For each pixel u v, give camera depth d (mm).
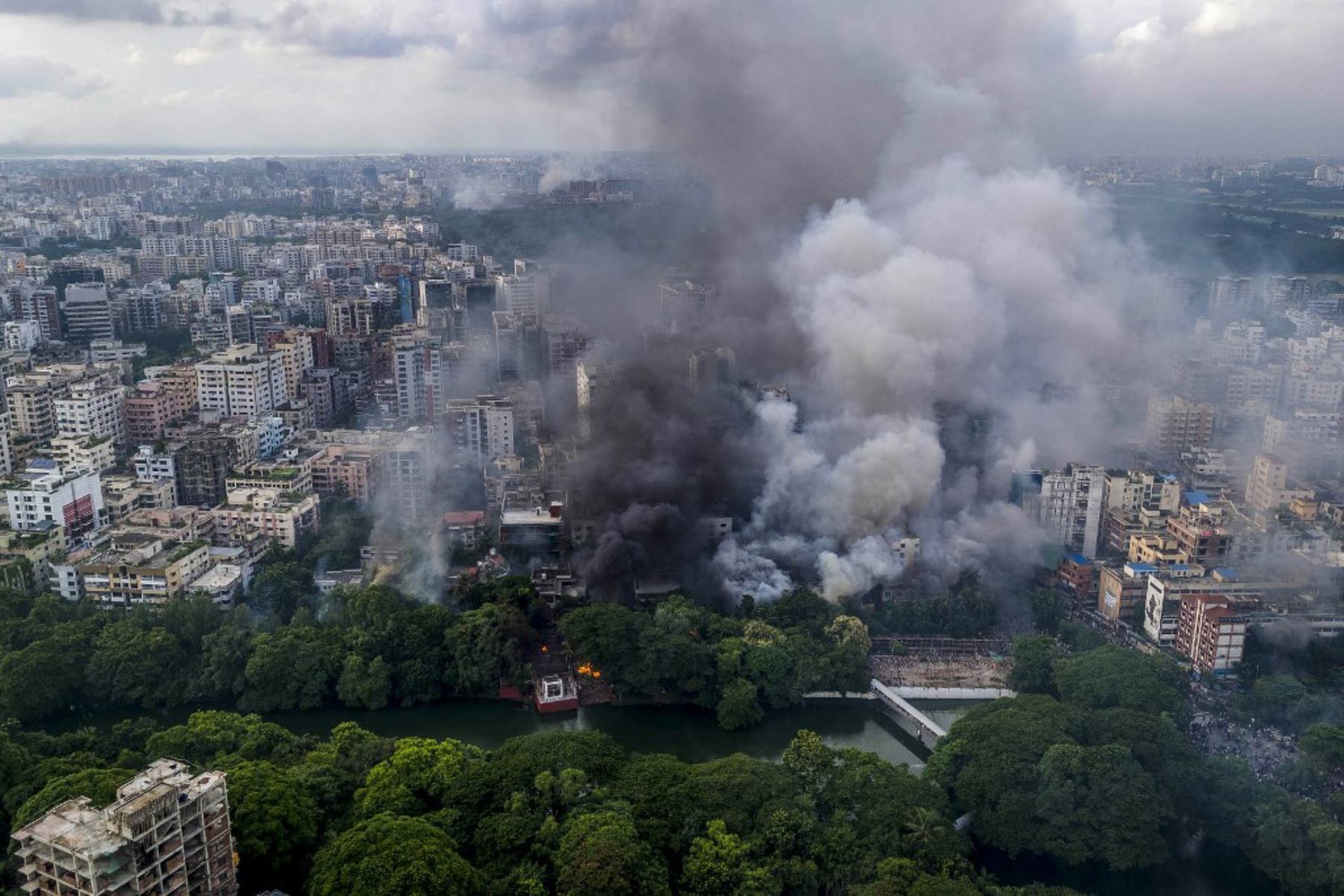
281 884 192375
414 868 174125
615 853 185750
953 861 199250
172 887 166375
